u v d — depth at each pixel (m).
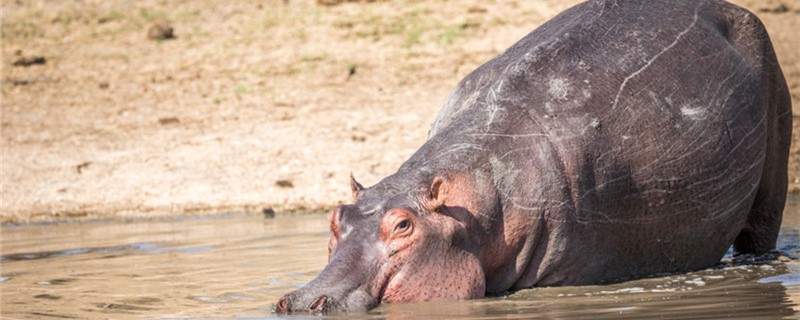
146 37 91.56
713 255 29.89
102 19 96.94
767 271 28.72
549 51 28.03
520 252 26.09
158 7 100.06
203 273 31.73
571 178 26.36
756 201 31.92
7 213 52.38
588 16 29.58
